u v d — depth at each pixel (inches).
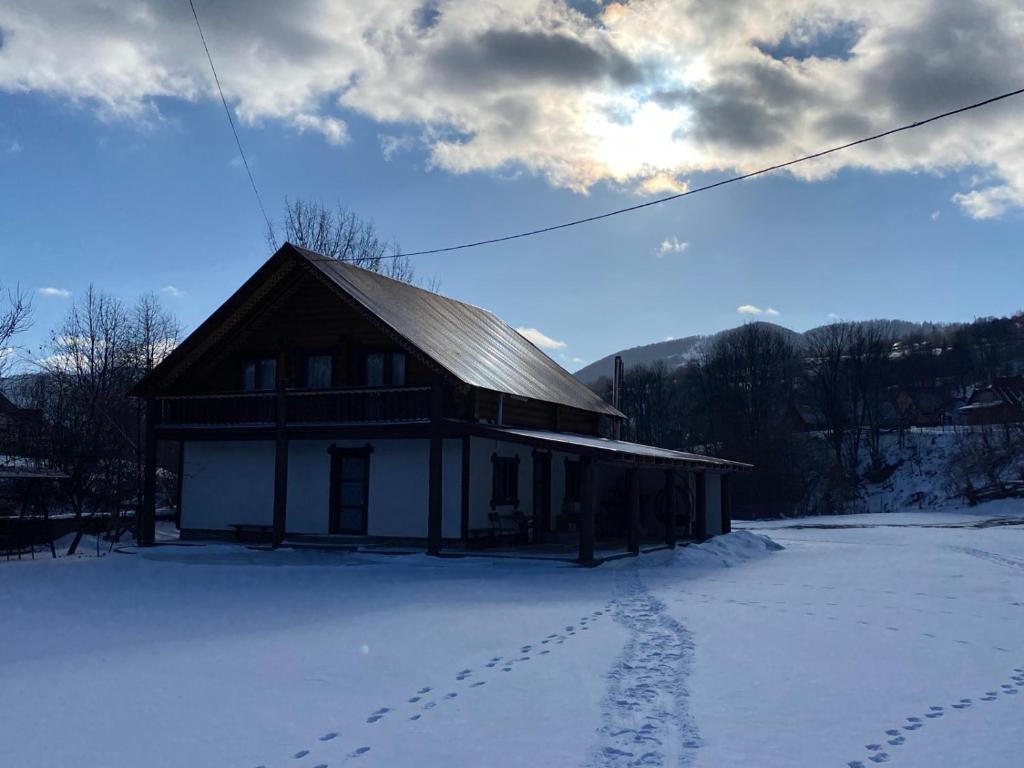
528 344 1298.0
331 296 952.3
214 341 975.0
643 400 3408.0
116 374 1756.9
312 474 945.5
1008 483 2187.5
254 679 354.3
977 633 442.0
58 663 395.5
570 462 1103.0
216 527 989.2
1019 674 353.1
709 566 802.8
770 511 2303.2
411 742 270.2
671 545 965.8
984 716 293.7
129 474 1312.7
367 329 930.1
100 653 416.8
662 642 415.8
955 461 2664.9
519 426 981.8
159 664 387.9
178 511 1010.7
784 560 864.9
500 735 275.3
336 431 867.4
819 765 245.4
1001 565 787.4
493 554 800.3
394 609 526.9
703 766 244.5
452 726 285.4
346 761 254.5
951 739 268.8
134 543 1062.4
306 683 346.0
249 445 983.0
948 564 799.1
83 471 1170.0
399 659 385.4
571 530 1054.4
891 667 363.3
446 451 874.1
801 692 322.3
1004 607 531.8
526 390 961.5
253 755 262.2
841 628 454.9
